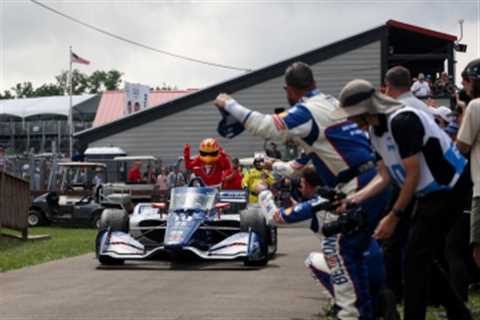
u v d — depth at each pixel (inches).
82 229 1108.5
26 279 463.5
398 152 236.1
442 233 248.2
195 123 1608.0
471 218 302.4
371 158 248.5
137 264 536.1
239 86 1585.9
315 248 676.1
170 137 1615.4
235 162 784.9
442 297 263.7
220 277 460.1
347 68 1535.4
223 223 565.6
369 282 261.3
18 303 367.6
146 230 581.6
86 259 583.5
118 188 1295.5
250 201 746.8
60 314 335.6
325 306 347.6
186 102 1609.3
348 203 237.5
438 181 241.3
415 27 1485.0
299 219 250.8
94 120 2522.1
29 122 2522.1
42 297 386.6
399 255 314.5
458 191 245.9
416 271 246.4
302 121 242.5
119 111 2479.1
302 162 299.4
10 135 2527.1
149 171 1472.7
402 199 235.3
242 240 510.3
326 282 268.8
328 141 245.4
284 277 458.6
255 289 407.2
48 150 2504.9
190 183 564.1
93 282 442.9
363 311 245.9
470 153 298.8
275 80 1573.6
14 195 747.4
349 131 246.8
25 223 772.6
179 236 500.7
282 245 717.3
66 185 1371.8
